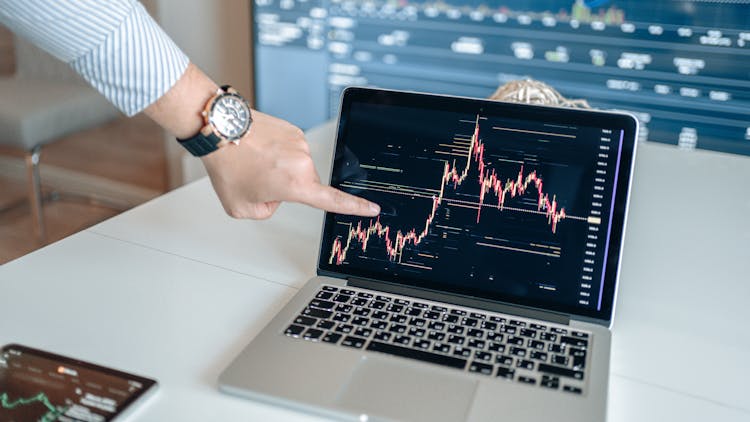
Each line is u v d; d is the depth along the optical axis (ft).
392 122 2.97
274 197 2.77
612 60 6.70
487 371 2.34
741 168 4.44
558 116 2.79
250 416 2.20
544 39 6.91
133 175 9.68
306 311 2.65
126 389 2.24
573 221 2.73
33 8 2.32
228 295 2.86
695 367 2.51
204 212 3.61
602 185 2.72
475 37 7.22
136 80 2.53
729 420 2.25
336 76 8.05
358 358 2.40
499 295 2.74
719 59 6.28
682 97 6.55
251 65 8.46
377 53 7.76
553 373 2.34
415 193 2.91
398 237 2.89
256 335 2.57
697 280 3.12
